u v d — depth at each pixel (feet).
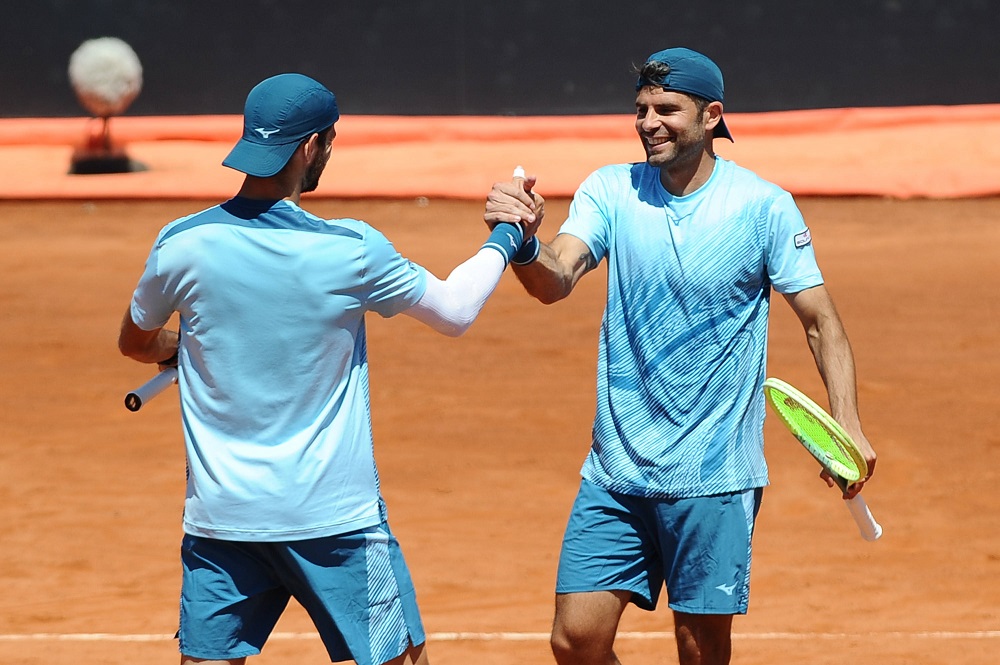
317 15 299.58
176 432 115.14
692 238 49.08
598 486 50.93
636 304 50.08
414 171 252.62
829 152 268.41
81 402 123.44
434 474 102.58
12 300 164.25
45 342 144.46
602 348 51.70
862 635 71.92
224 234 40.81
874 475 101.71
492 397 122.72
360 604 42.57
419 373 130.52
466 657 68.39
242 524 41.52
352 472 42.24
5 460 107.04
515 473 102.89
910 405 119.03
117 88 286.46
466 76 301.63
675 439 49.42
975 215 220.02
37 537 89.97
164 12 297.12
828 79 298.15
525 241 48.83
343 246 41.04
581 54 300.61
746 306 49.70
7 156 272.92
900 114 290.76
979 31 295.28
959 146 269.44
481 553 85.92
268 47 299.99
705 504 49.34
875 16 295.89
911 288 168.14
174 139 285.43
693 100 48.60
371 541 42.65
